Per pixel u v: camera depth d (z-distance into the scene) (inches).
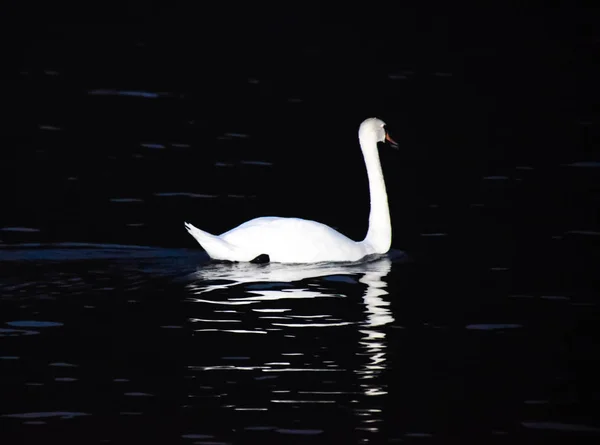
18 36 1491.1
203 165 955.3
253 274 634.8
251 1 1749.5
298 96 1237.1
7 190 857.5
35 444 426.6
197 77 1316.4
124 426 442.0
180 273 634.2
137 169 933.2
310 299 593.3
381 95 1241.4
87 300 585.6
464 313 578.9
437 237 747.4
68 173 914.1
